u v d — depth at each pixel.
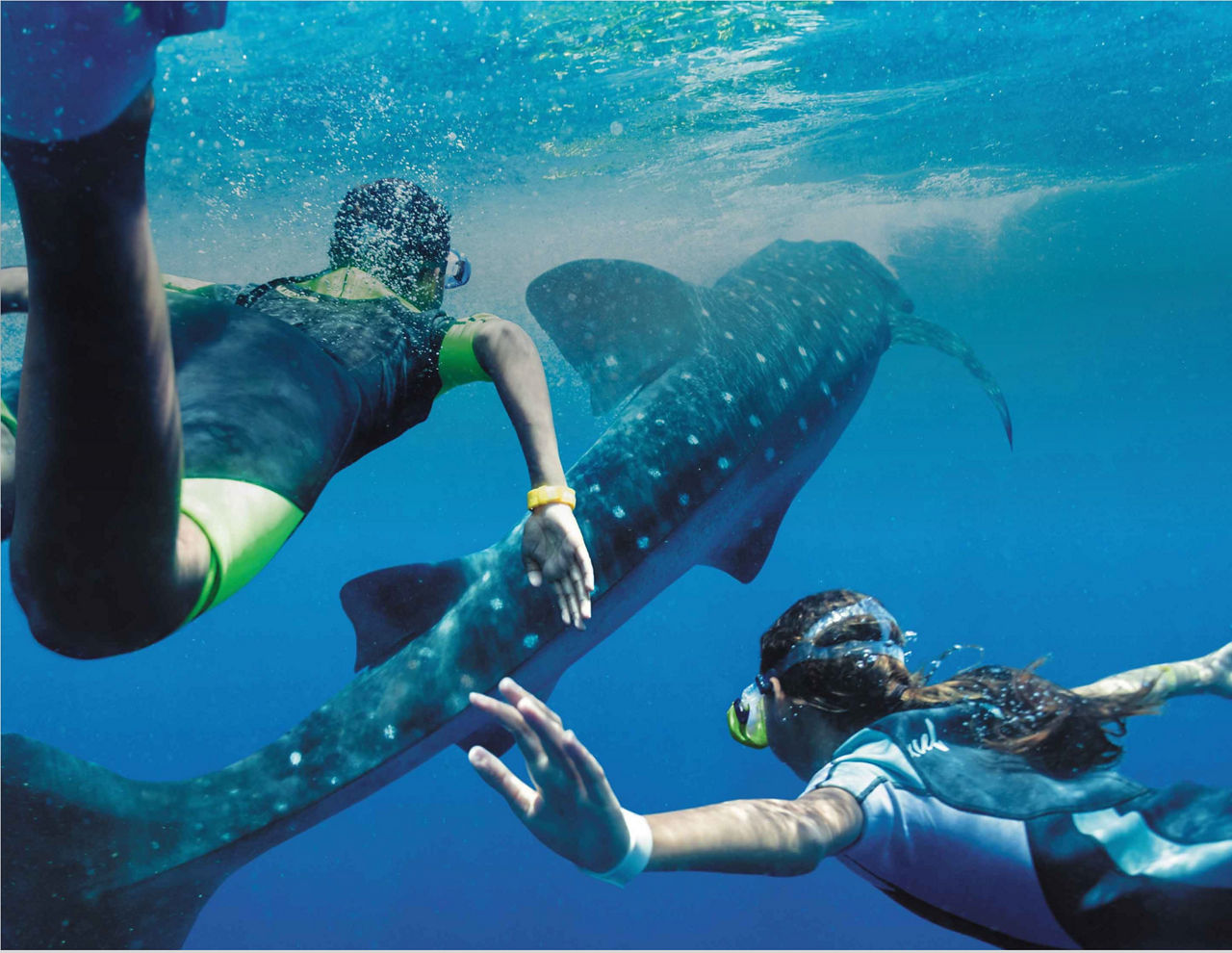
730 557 4.16
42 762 3.16
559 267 3.59
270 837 3.21
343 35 6.42
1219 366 41.72
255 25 6.25
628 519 3.61
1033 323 27.86
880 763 1.68
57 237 0.97
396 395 2.15
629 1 6.55
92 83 0.90
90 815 3.13
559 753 1.20
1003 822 1.61
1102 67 8.91
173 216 8.35
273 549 1.70
